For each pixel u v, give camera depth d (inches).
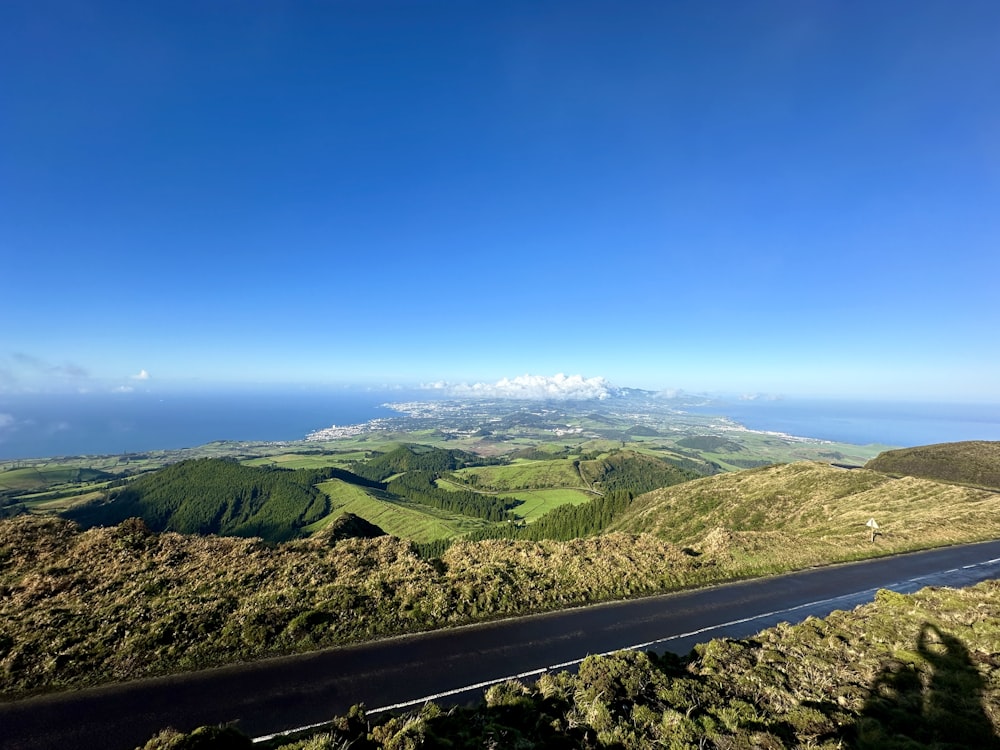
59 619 572.7
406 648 557.6
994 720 402.9
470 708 428.5
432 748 350.9
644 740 372.8
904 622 610.9
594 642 601.9
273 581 742.5
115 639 533.0
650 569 898.7
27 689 446.6
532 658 549.3
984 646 528.7
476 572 813.2
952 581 940.6
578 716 405.7
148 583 703.7
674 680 468.4
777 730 393.7
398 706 438.6
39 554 789.9
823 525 1835.6
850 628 617.6
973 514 1520.7
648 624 669.9
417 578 773.9
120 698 436.8
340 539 1025.5
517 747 357.7
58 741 378.0
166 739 351.3
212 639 542.9
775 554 1058.7
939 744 373.7
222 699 439.5
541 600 731.4
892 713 423.8
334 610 630.5
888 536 1289.4
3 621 567.8
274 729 398.0
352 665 511.5
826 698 456.1
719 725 397.7
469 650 560.4
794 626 635.5
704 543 1147.3
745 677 489.1
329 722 404.2
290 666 503.5
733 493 2923.2
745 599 796.0
